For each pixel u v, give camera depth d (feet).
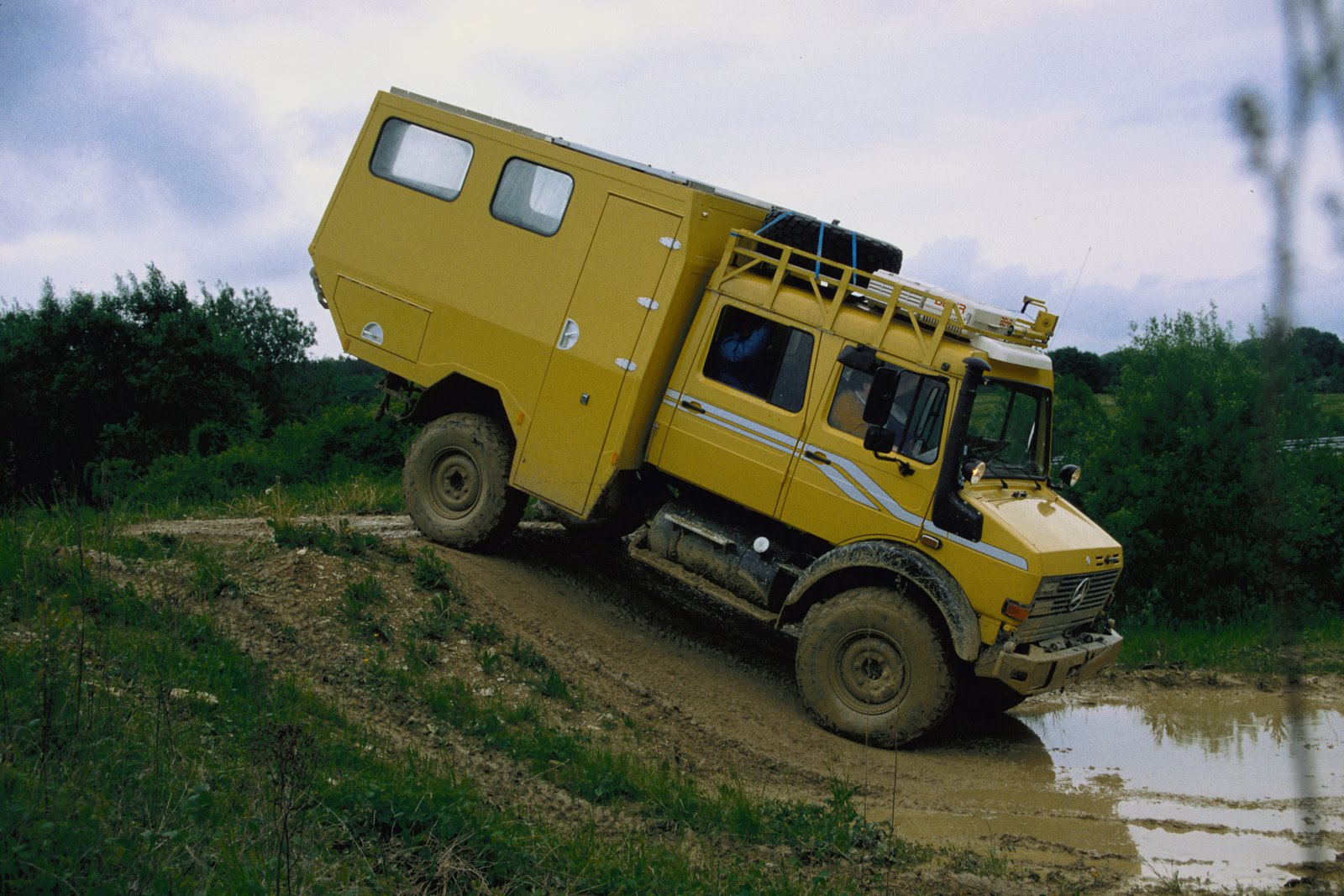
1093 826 22.41
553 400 30.12
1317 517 52.42
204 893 12.14
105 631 20.81
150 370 146.51
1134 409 52.39
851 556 26.66
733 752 24.48
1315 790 25.29
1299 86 4.17
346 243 33.12
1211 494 49.98
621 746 23.09
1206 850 21.20
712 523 29.60
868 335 27.55
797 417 28.09
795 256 29.71
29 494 29.53
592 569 35.32
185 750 16.20
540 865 15.72
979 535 25.66
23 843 11.96
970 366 25.89
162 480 65.21
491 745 21.35
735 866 17.31
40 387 144.66
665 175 30.04
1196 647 39.91
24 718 15.44
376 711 21.80
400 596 27.68
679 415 29.63
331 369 238.27
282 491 46.88
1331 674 36.78
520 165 31.12
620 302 29.37
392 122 33.04
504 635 27.48
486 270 31.14
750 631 34.68
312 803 15.80
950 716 30.30
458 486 32.24
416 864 14.97
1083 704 33.06
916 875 18.29
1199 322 53.83
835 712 26.94
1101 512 52.60
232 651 21.83
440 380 31.86
